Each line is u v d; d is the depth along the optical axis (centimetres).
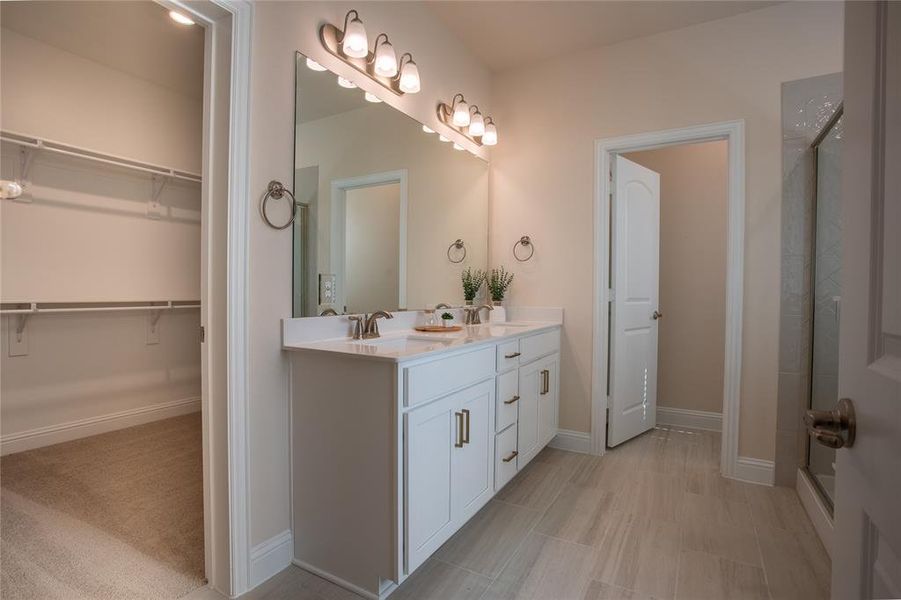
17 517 198
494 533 193
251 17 151
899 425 50
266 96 160
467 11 251
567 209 297
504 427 214
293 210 170
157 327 347
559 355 293
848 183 65
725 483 245
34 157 280
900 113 51
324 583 159
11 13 247
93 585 154
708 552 179
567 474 256
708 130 258
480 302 310
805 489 216
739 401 249
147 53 293
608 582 160
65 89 291
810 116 236
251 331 154
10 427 274
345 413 155
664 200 356
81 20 253
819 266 228
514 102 315
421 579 162
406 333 221
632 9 248
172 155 351
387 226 223
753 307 247
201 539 183
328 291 187
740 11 249
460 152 286
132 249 329
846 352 65
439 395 162
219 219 149
